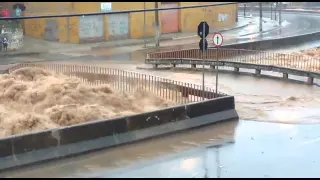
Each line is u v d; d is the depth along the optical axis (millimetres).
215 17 66312
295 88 28500
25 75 26188
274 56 40156
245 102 24797
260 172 15391
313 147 17922
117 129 17766
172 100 23109
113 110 20953
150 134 18547
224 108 21109
